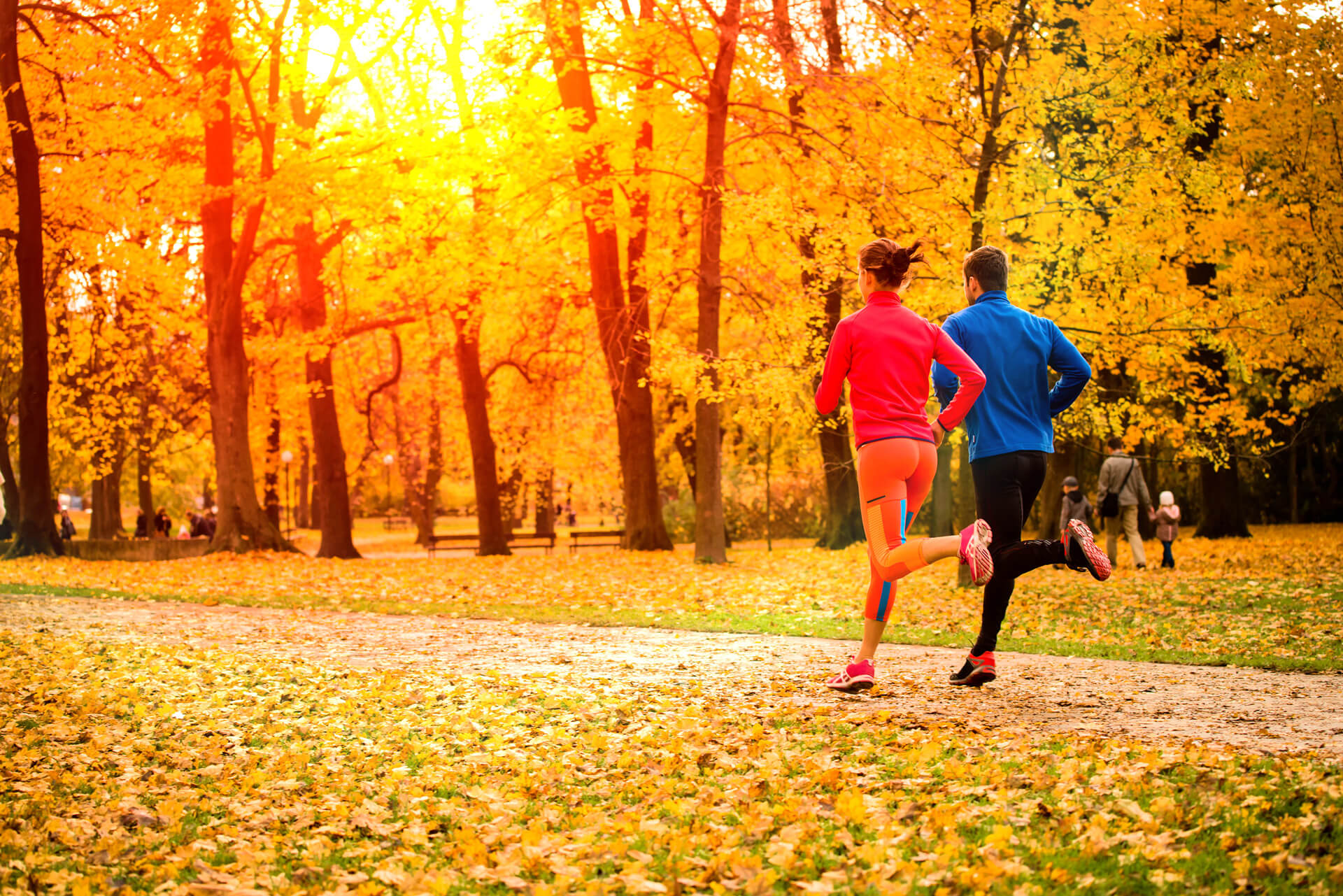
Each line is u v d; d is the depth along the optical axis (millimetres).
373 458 42281
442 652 7980
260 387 27406
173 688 6496
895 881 2770
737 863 2916
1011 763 3912
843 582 13422
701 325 17328
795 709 5234
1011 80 13672
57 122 20812
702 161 19875
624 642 8297
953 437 13695
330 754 4723
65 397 24672
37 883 2973
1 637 8703
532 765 4316
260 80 20844
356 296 24875
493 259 20266
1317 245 15664
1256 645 7160
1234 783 3463
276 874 3105
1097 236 13680
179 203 20906
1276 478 28219
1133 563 15461
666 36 18031
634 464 22328
